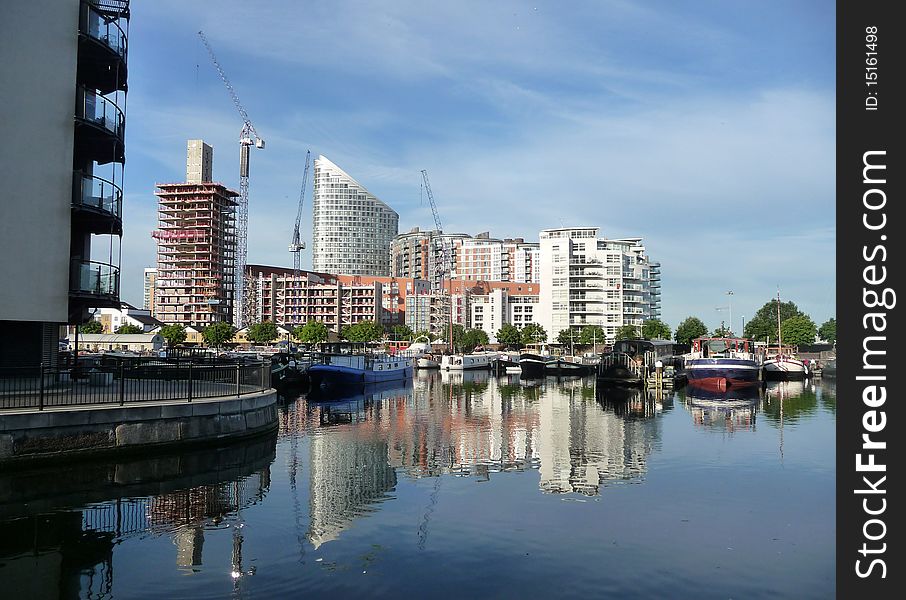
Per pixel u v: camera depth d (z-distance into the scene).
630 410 47.00
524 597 12.16
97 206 29.86
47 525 16.03
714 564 14.13
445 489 20.73
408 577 13.00
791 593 12.66
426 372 119.62
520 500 19.41
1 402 22.67
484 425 37.47
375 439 31.38
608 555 14.59
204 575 12.91
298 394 60.69
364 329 168.25
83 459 21.25
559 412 45.38
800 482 22.20
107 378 29.25
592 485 21.58
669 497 19.98
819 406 50.25
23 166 26.92
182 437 24.17
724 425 37.97
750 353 89.94
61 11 28.20
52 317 27.34
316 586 12.45
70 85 28.23
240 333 162.50
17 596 11.80
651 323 174.75
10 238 26.52
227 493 19.55
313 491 20.11
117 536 15.28
